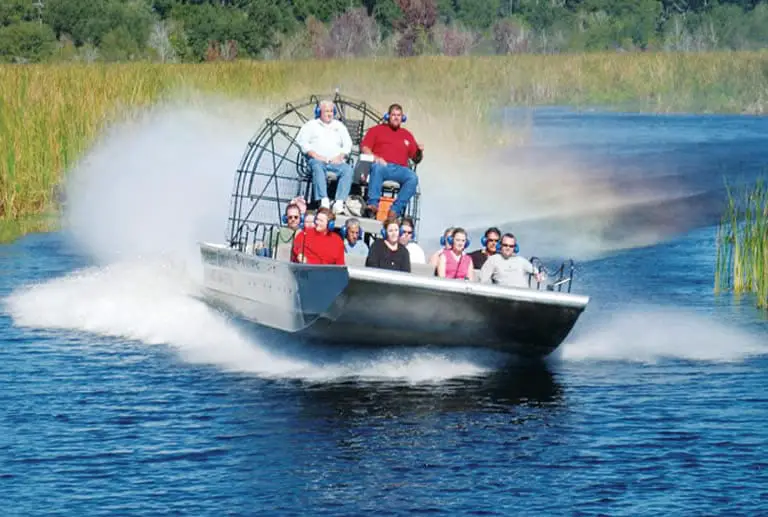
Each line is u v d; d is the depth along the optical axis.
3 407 38.78
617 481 32.41
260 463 33.78
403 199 49.31
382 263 42.06
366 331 41.25
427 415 38.00
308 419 37.59
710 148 115.06
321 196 49.03
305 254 43.03
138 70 123.19
